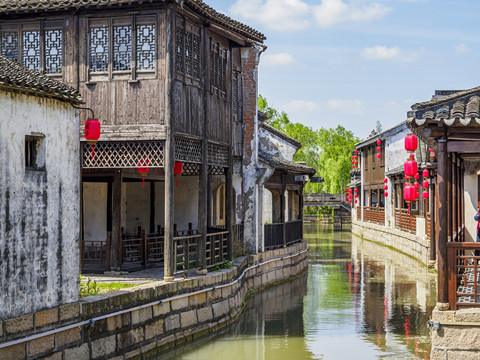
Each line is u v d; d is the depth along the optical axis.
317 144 76.12
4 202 9.27
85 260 17.56
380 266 27.80
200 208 15.20
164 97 13.71
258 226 21.59
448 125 9.74
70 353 10.26
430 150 23.00
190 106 14.76
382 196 44.06
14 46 14.52
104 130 13.98
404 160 37.81
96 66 14.17
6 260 9.27
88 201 19.55
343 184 69.31
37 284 9.90
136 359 11.81
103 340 11.01
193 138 14.80
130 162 14.12
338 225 57.78
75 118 11.20
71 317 10.41
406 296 19.80
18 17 14.41
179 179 21.95
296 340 14.10
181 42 14.43
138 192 21.31
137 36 13.93
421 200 30.58
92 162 14.45
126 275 15.23
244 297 18.28
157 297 12.66
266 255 21.89
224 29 16.52
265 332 14.86
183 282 13.65
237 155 21.20
